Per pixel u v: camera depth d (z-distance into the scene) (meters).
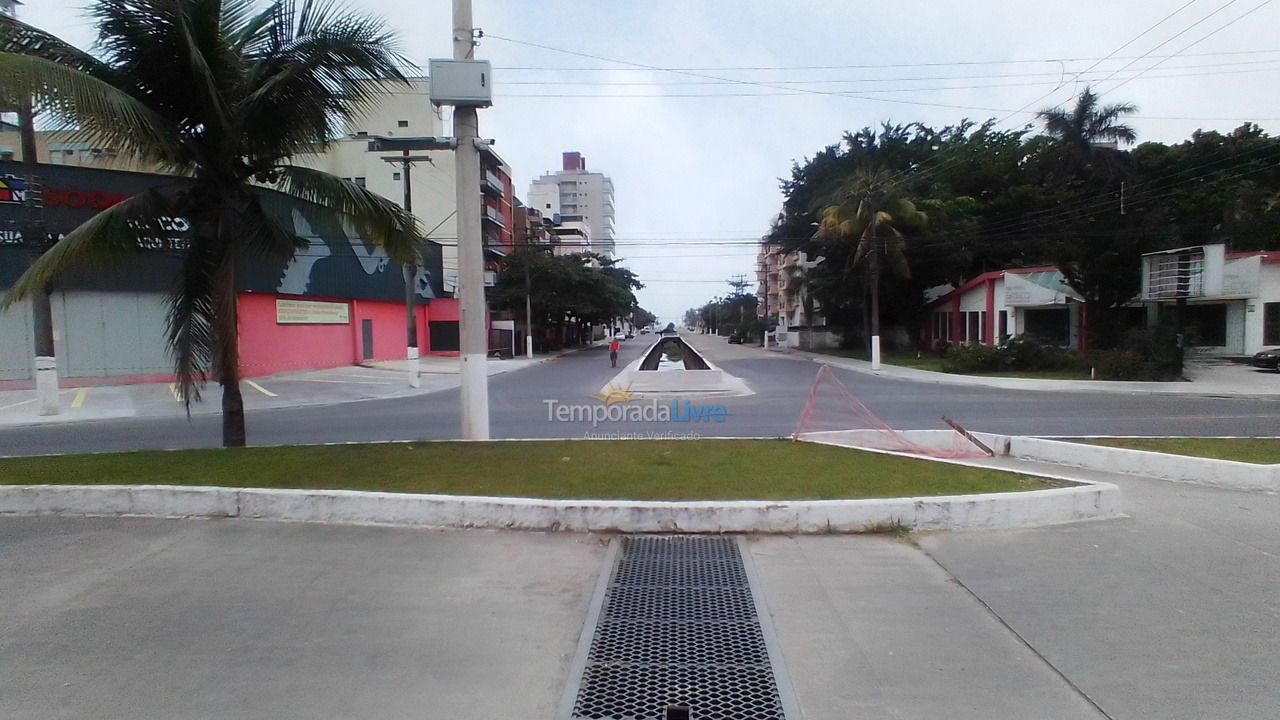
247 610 3.94
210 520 5.64
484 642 3.56
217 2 7.73
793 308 62.12
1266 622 3.74
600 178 136.00
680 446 8.28
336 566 4.63
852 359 36.59
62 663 3.33
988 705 2.96
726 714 2.93
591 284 46.69
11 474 6.61
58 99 6.05
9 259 19.14
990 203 38.12
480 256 9.05
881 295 40.50
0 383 19.28
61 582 4.35
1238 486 6.89
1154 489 6.85
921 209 35.78
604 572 4.52
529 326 41.19
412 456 7.54
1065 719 2.85
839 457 7.47
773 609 3.95
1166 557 4.76
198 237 8.53
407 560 4.74
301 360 26.83
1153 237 23.55
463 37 8.72
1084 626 3.71
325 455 7.61
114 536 5.25
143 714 2.90
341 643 3.54
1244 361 24.17
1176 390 18.86
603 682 3.19
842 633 3.65
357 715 2.90
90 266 7.98
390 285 34.09
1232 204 31.69
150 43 7.61
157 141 7.20
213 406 16.52
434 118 43.94
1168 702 2.97
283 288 25.39
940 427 12.16
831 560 4.72
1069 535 5.25
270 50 8.27
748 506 5.29
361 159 44.00
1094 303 24.84
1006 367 25.80
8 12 7.99
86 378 20.20
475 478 6.40
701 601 4.09
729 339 79.38
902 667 3.29
